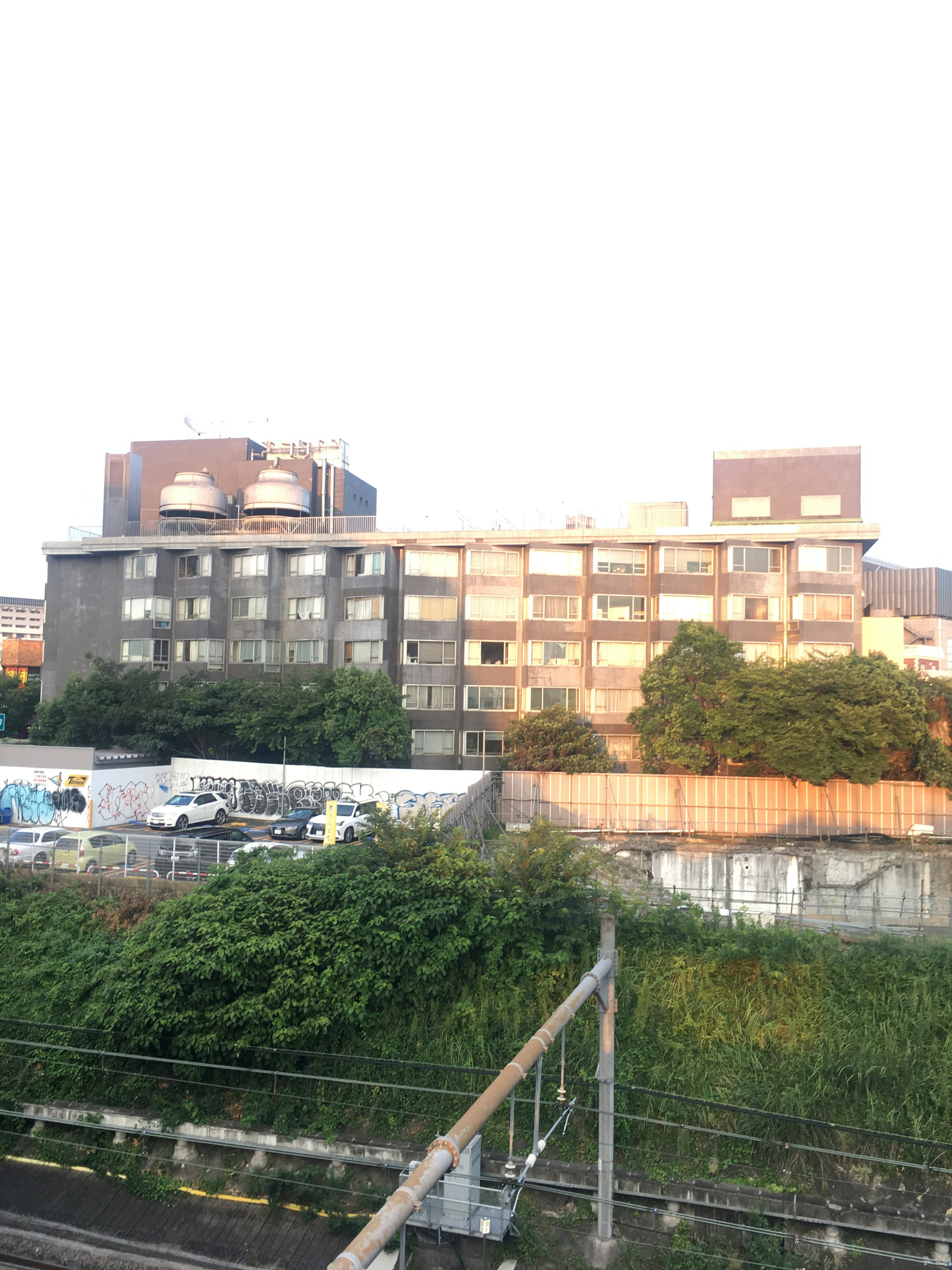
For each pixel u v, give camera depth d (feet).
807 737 114.01
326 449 214.07
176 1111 50.57
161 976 52.80
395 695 142.82
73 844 81.56
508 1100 48.52
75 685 148.87
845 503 171.12
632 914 57.47
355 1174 47.16
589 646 156.46
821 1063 47.91
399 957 54.03
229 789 135.13
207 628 165.07
